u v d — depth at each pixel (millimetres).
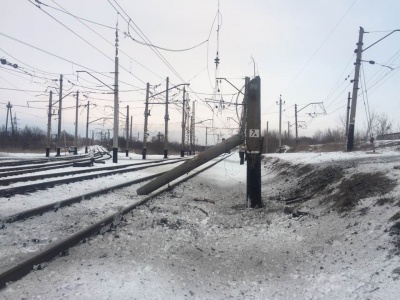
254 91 14289
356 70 26547
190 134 75562
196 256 7504
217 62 18844
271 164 32844
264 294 5844
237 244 8672
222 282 6328
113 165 27953
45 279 5441
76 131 60469
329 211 10398
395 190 8992
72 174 19391
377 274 5598
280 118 60312
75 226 8539
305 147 52844
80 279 5418
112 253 6859
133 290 5207
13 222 8234
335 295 5395
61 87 48031
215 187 21531
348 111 51781
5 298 4766
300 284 6141
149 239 8078
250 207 13938
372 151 24750
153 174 22938
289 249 8148
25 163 28391
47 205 9656
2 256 6141
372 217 8203
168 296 5320
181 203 13688
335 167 15219
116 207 11281
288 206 13172
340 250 7289
